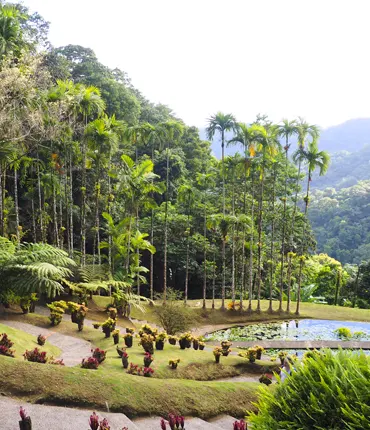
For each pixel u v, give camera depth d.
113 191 27.39
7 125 14.89
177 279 31.78
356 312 24.84
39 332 12.27
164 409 7.07
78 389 6.71
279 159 30.16
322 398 3.55
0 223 18.19
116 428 5.80
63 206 26.53
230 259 29.83
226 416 7.66
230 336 19.27
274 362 11.77
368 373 3.63
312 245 33.81
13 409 5.79
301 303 26.61
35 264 13.22
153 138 23.67
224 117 23.62
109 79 35.94
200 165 39.44
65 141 20.02
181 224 29.98
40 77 16.88
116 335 11.60
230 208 31.03
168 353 11.02
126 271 20.30
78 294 18.62
